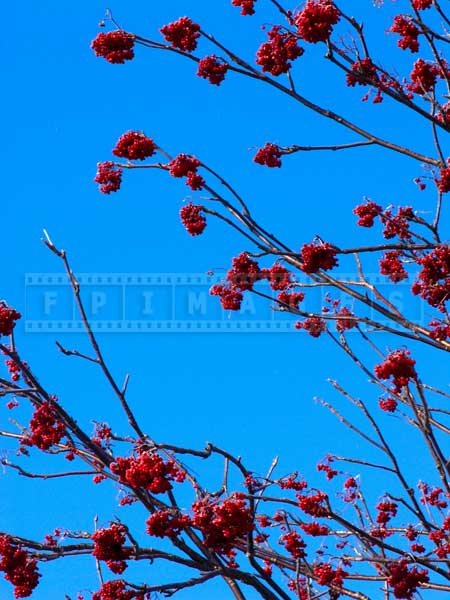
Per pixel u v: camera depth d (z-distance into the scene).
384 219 7.60
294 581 7.76
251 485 6.29
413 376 6.27
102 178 7.23
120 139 7.13
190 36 6.89
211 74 6.88
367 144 6.75
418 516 7.42
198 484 6.40
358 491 7.91
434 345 6.61
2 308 6.10
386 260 7.59
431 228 7.23
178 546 6.05
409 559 6.75
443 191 6.86
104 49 7.11
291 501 6.39
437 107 6.71
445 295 6.76
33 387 6.28
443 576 6.76
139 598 5.89
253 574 6.29
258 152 6.92
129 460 5.73
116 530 5.91
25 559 6.00
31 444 6.95
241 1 6.79
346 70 6.52
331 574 6.86
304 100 6.75
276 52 6.72
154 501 6.30
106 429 7.03
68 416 6.29
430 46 6.64
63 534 6.76
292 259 6.84
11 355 6.20
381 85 6.55
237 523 5.64
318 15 6.27
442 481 7.14
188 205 6.93
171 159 7.10
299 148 6.88
